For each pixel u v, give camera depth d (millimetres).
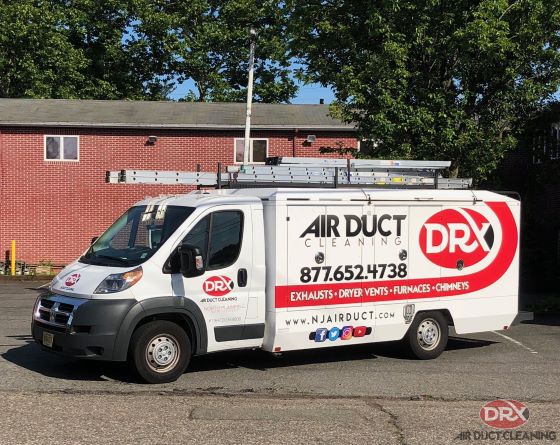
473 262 9844
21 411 6574
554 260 19922
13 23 32281
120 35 37594
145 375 7641
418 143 14625
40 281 21766
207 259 7984
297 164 9898
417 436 6027
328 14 15508
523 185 19203
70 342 7414
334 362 9250
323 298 8641
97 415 6492
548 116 15961
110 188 23641
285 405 7031
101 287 7488
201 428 6148
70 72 34281
